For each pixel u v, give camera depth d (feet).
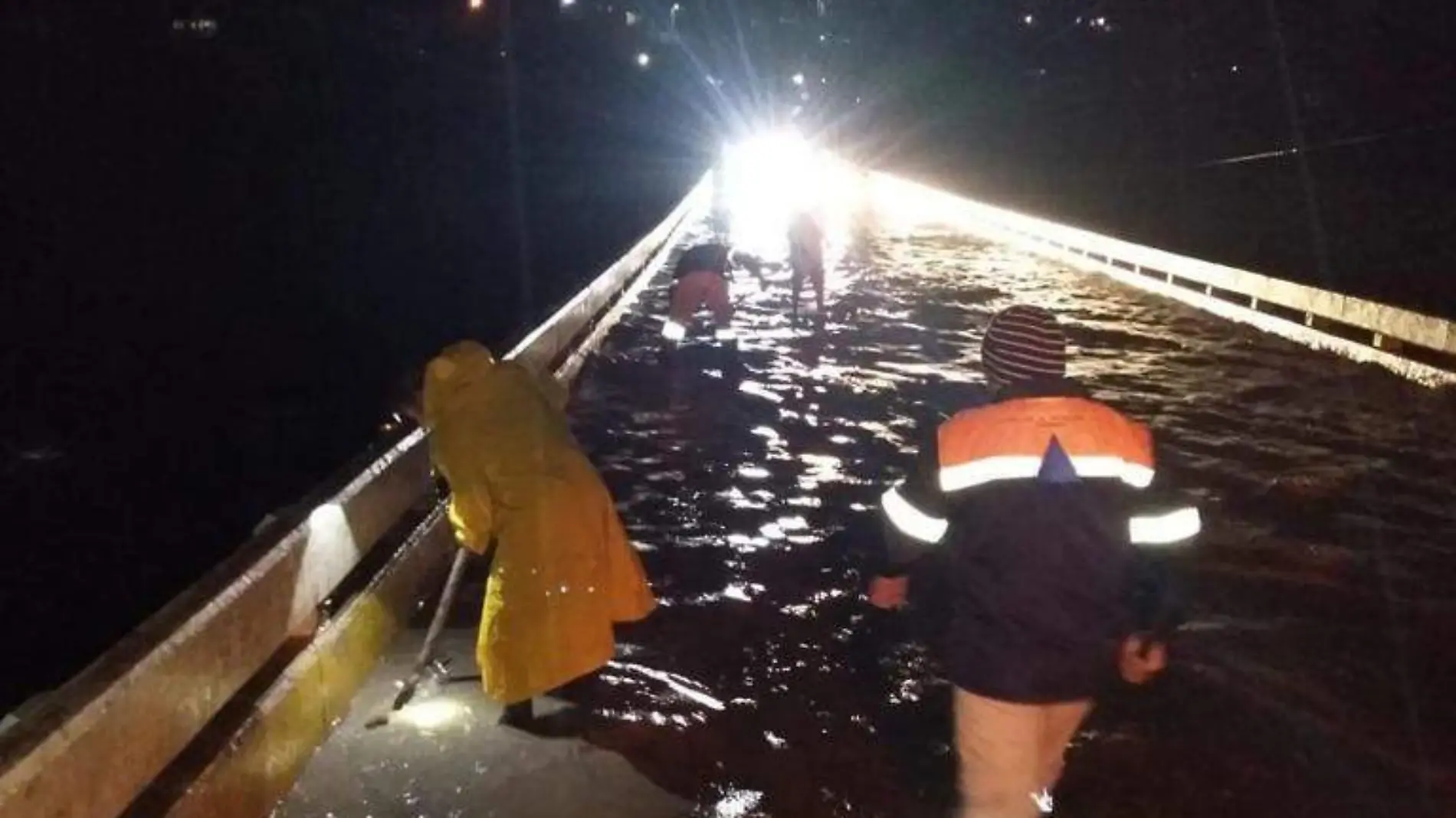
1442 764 19.13
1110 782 18.44
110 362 54.34
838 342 55.42
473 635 23.03
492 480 19.01
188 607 16.03
